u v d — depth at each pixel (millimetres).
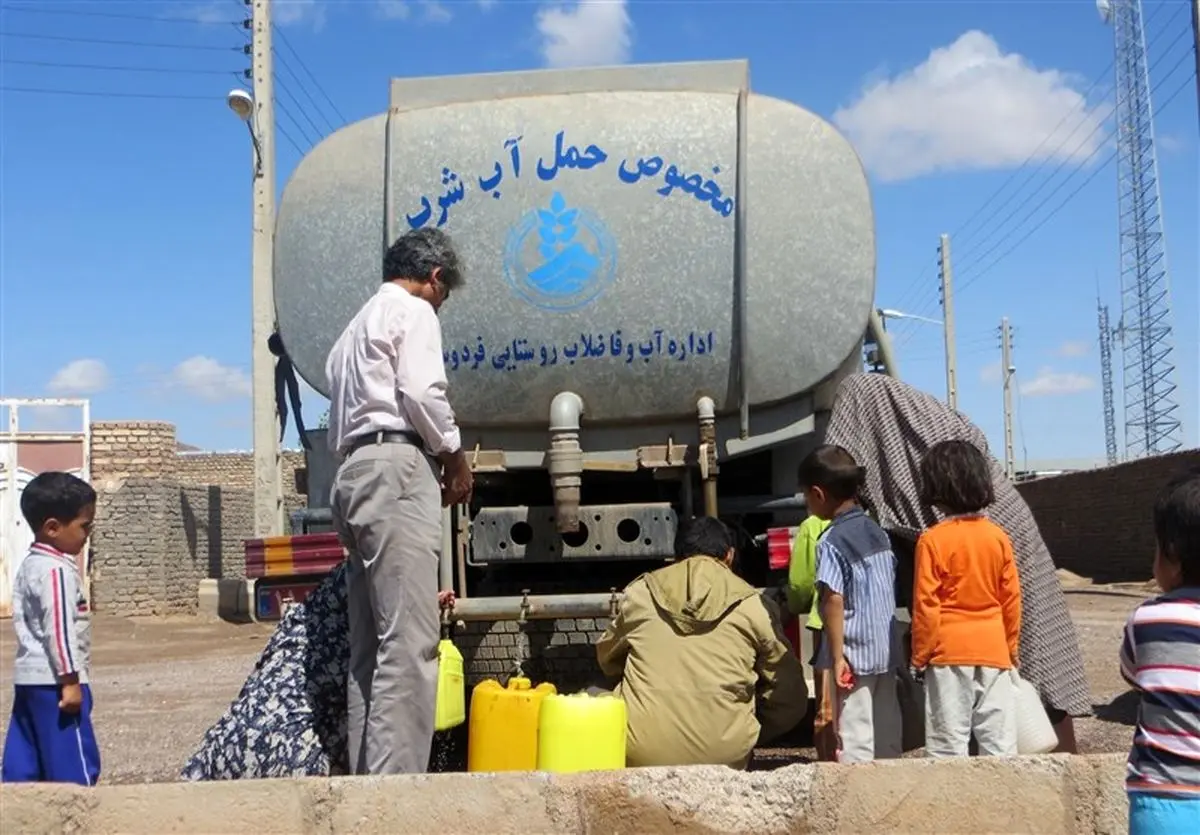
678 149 5375
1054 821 3619
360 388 4328
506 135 5453
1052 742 4496
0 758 7395
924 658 4273
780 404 5480
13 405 20828
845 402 5309
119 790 3760
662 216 5355
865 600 4547
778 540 5562
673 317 5359
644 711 4699
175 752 7469
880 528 4727
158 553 21062
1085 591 22609
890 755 4613
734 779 3695
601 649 5039
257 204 18234
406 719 4188
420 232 4602
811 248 5320
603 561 5621
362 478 4219
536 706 4352
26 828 3725
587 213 5379
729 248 5340
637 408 5461
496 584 5797
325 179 5617
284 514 19047
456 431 4391
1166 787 2887
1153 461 24469
